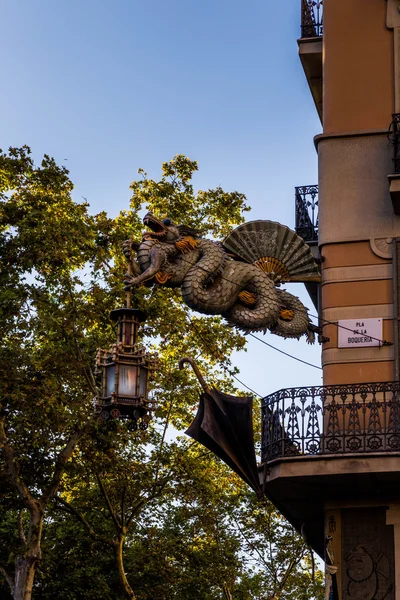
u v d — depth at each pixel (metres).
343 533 16.67
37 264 23.75
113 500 27.81
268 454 16.66
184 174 27.16
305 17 20.17
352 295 17.41
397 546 16.34
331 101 18.42
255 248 17.23
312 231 19.67
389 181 17.11
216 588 32.16
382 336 17.14
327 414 16.58
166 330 24.61
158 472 27.34
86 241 23.69
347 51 18.58
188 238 16.53
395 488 16.48
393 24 18.47
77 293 23.94
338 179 17.98
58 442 24.47
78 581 27.56
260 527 32.16
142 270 16.11
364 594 16.30
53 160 25.05
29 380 23.42
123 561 28.20
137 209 27.02
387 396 16.64
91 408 23.56
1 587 28.91
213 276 16.59
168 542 28.58
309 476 16.05
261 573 32.66
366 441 16.09
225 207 26.94
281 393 16.72
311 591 33.03
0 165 24.72
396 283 17.30
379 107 18.22
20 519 27.14
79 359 23.64
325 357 17.25
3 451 24.22
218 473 29.88
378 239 17.59
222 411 16.25
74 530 28.06
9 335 23.86
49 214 23.80
